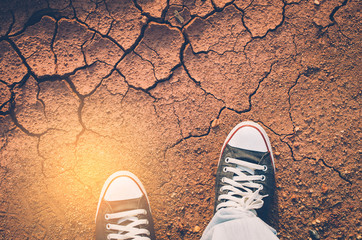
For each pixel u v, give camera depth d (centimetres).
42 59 63
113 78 64
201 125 64
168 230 63
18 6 63
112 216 61
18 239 62
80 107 63
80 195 63
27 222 62
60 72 63
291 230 63
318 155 64
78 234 62
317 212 63
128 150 64
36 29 63
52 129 63
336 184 64
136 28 64
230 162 63
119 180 62
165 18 64
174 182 64
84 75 64
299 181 64
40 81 63
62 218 63
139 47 64
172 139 64
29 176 63
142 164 64
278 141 64
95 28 64
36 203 63
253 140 63
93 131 63
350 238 63
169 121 64
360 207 63
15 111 63
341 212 63
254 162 63
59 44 63
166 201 64
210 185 64
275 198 64
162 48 64
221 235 55
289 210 64
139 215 62
